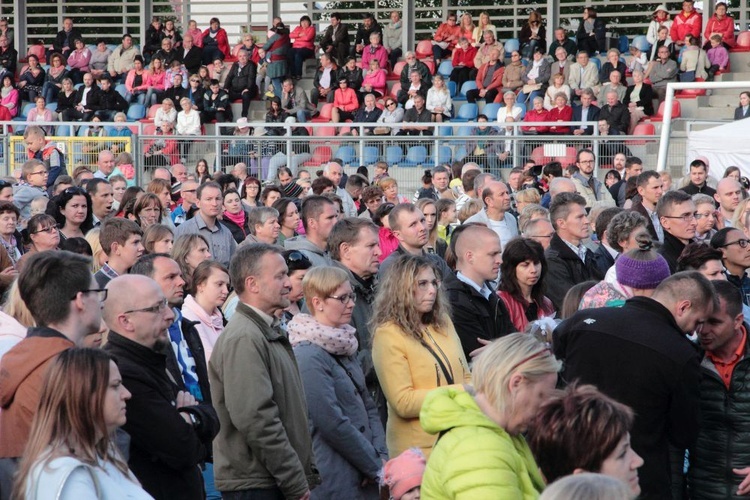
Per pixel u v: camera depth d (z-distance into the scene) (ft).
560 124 134.92
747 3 187.21
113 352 30.78
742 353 35.37
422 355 38.01
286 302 35.63
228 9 211.00
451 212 71.77
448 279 44.34
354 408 37.83
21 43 213.05
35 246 55.57
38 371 27.84
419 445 37.52
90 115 177.78
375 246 45.62
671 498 33.91
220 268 46.55
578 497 18.56
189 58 189.78
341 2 208.03
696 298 33.63
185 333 41.73
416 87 171.53
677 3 189.78
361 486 37.29
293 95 178.91
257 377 33.68
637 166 104.01
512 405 25.40
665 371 32.89
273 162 123.24
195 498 31.99
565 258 55.62
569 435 23.40
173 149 122.42
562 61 168.45
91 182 71.46
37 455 24.41
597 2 191.62
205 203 71.10
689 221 54.24
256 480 34.24
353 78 177.68
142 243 54.85
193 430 31.17
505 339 26.02
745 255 48.01
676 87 101.76
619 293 39.78
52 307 28.99
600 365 33.55
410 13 196.54
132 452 30.68
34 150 116.67
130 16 213.66
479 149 122.11
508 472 24.53
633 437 32.99
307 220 54.60
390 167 124.26
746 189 89.56
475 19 197.77
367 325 41.19
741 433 35.19
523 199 78.38
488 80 173.17
